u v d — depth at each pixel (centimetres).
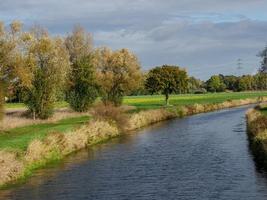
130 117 7038
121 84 9988
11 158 3381
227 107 12025
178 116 9338
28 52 6781
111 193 2880
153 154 4425
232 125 7050
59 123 6838
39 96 7256
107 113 6372
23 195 2873
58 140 4444
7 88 6366
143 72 10369
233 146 4788
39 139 4181
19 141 4500
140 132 6488
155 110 8525
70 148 4616
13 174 3316
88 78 8638
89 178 3338
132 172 3534
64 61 7681
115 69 9944
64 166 3838
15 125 6341
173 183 3116
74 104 8588
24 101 7331
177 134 6097
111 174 3472
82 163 3975
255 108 8681
